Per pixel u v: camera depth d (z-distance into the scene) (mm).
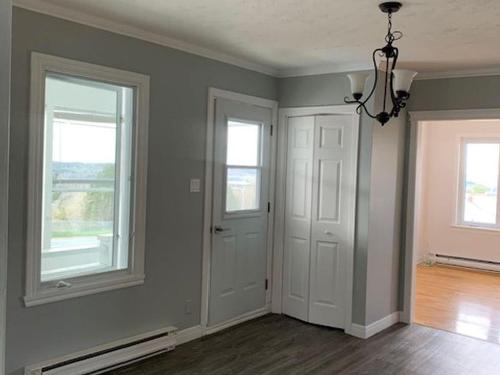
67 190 3246
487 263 7297
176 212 3934
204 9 2963
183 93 3918
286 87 4812
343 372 3613
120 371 3488
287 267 4863
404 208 4793
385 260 4590
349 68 4367
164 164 3807
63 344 3230
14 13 2850
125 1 2865
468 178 7516
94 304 3398
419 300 5691
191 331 4152
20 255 2971
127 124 3572
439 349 4129
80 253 3354
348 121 4418
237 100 4410
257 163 4715
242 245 4598
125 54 3461
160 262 3836
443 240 7637
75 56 3160
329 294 4566
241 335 4320
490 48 3605
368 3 2713
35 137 2977
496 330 4660
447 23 3020
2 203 559
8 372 2961
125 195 3602
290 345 4117
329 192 4543
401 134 4699
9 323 2953
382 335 4445
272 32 3422
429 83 4586
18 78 2889
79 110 3281
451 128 7504
